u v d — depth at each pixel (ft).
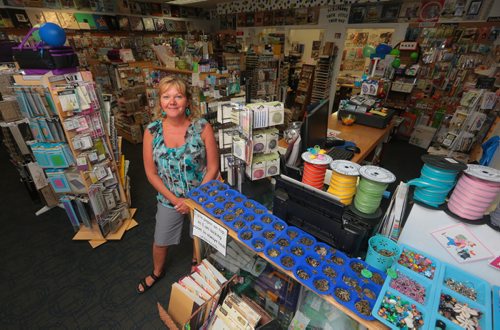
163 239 5.58
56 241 7.79
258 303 4.97
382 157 12.65
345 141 7.93
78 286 6.39
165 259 6.77
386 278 3.07
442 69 14.38
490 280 3.17
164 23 24.79
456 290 3.01
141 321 5.60
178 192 5.18
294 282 4.33
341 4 16.76
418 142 15.76
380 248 3.42
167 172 4.98
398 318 2.62
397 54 13.48
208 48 12.41
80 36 19.35
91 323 5.55
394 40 15.65
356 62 25.07
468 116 10.77
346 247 3.54
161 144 4.83
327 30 18.24
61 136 6.23
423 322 2.60
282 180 3.93
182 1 23.50
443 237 3.32
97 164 6.93
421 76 15.17
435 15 13.88
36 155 6.31
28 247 7.56
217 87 10.71
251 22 23.04
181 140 4.83
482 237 3.08
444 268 3.25
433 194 3.22
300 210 3.87
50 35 5.43
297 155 5.62
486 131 10.89
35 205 9.50
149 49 19.38
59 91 5.62
